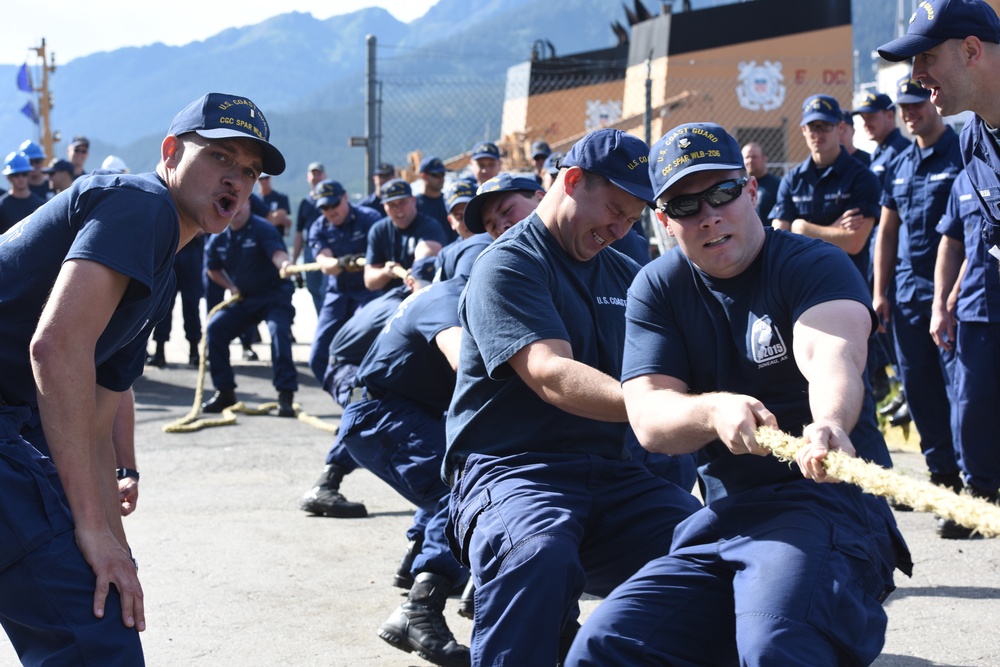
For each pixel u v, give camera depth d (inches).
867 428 107.7
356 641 164.9
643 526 127.0
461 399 133.6
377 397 178.5
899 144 281.7
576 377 117.3
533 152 441.4
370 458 178.1
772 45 553.6
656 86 549.0
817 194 271.7
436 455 171.8
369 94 502.3
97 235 106.0
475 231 186.9
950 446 242.1
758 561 100.2
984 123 176.7
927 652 153.8
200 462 300.7
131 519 237.1
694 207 105.7
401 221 327.6
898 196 245.8
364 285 358.0
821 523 102.1
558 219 129.6
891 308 257.1
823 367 99.0
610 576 130.1
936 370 241.9
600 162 126.0
